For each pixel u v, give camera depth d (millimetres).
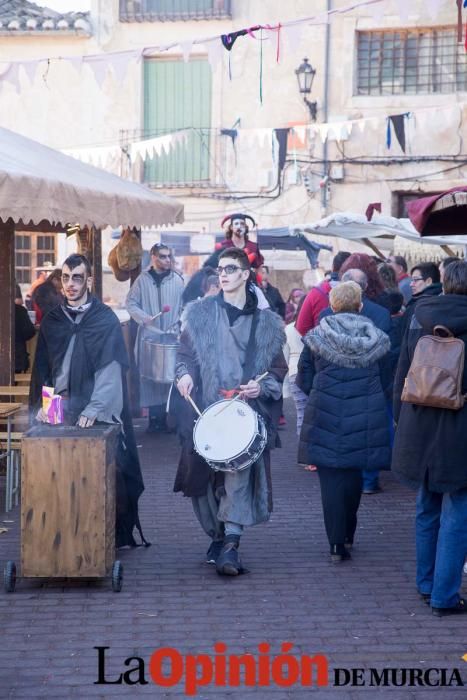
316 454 7328
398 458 6355
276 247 22828
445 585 6223
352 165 25359
